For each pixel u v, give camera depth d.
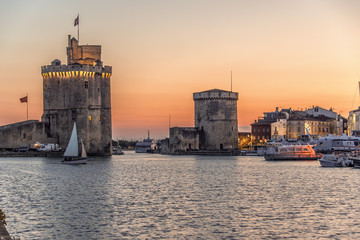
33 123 157.75
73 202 58.16
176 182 79.69
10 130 157.62
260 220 47.62
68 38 162.25
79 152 156.12
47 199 60.62
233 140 191.75
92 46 164.12
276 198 60.38
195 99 193.12
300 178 83.56
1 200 60.03
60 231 43.72
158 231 43.69
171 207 54.47
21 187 72.94
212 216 49.47
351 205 55.09
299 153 138.12
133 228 44.75
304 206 54.56
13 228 44.78
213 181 80.69
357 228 44.44
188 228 44.69
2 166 114.62
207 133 191.00
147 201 58.69
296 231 43.47
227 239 41.19
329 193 64.31
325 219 47.91
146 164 126.88
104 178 86.62
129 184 76.88
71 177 88.38
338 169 101.94
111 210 52.81
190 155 188.38
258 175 90.69
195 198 60.91
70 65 156.38
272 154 138.88
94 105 158.38
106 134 163.12
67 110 157.75
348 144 140.75
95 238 41.56
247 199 59.72
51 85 159.62
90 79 157.62
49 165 118.81
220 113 189.75
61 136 158.62
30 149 157.12
